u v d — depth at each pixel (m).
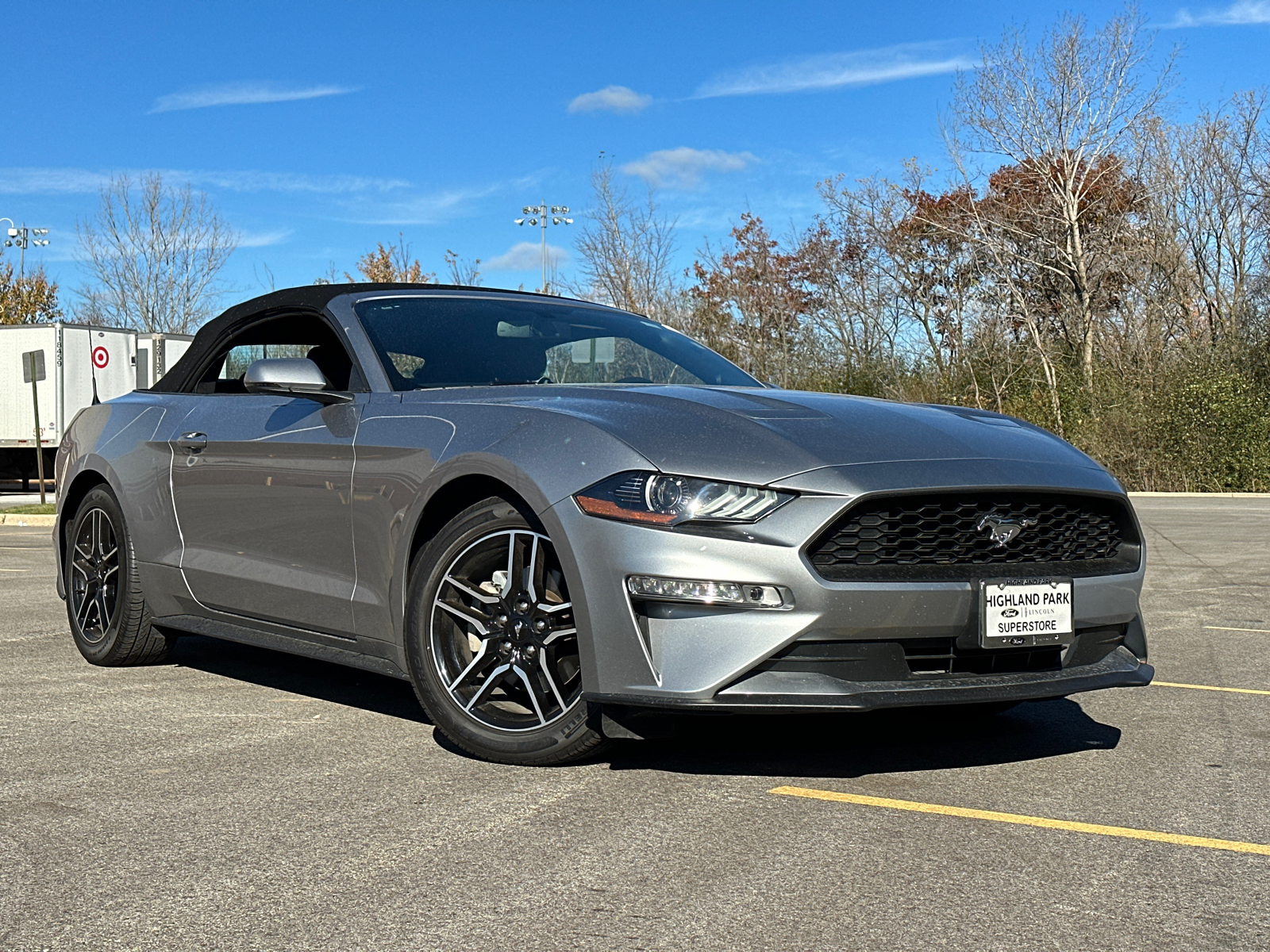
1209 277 26.47
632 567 3.12
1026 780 3.38
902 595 3.12
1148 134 26.91
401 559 3.68
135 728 3.92
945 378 24.80
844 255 27.88
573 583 3.21
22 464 22.72
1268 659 5.43
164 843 2.79
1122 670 3.52
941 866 2.66
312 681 4.73
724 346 30.05
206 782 3.29
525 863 2.66
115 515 4.98
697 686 3.06
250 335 4.84
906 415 3.70
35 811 3.03
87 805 3.08
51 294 39.16
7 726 3.95
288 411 4.28
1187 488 21.05
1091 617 3.43
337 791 3.21
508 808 3.05
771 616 3.06
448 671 3.57
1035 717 4.20
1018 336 25.64
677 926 2.31
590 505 3.21
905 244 26.58
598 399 3.58
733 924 2.32
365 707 4.26
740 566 3.06
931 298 26.52
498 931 2.29
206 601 4.55
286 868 2.63
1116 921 2.35
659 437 3.27
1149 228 26.31
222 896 2.46
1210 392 20.94
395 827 2.90
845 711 3.04
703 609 3.09
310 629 4.09
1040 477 3.39
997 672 3.31
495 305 4.65
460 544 3.52
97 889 2.50
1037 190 26.09
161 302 37.59
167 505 4.71
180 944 2.23
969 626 3.21
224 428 4.49
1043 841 2.84
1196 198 26.70
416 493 3.63
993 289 25.81
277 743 3.73
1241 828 2.95
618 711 3.21
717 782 3.31
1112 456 21.69
